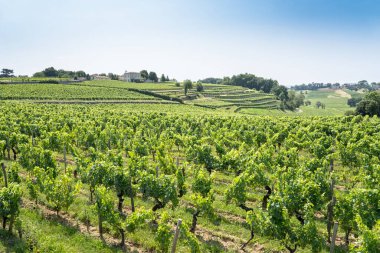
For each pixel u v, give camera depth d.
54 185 19.30
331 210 17.75
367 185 20.58
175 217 20.03
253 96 176.62
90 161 25.38
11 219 16.50
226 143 38.38
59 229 17.44
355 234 17.36
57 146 35.41
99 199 17.22
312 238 15.02
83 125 47.78
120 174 20.09
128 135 43.28
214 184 26.77
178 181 21.52
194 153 28.98
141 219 16.30
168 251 16.03
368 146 32.62
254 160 27.33
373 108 87.00
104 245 16.27
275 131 47.34
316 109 187.25
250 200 23.48
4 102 86.25
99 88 141.25
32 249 15.02
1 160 29.91
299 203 18.16
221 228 18.86
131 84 170.75
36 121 48.41
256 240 17.36
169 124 54.03
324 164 25.67
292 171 22.45
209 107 125.88
